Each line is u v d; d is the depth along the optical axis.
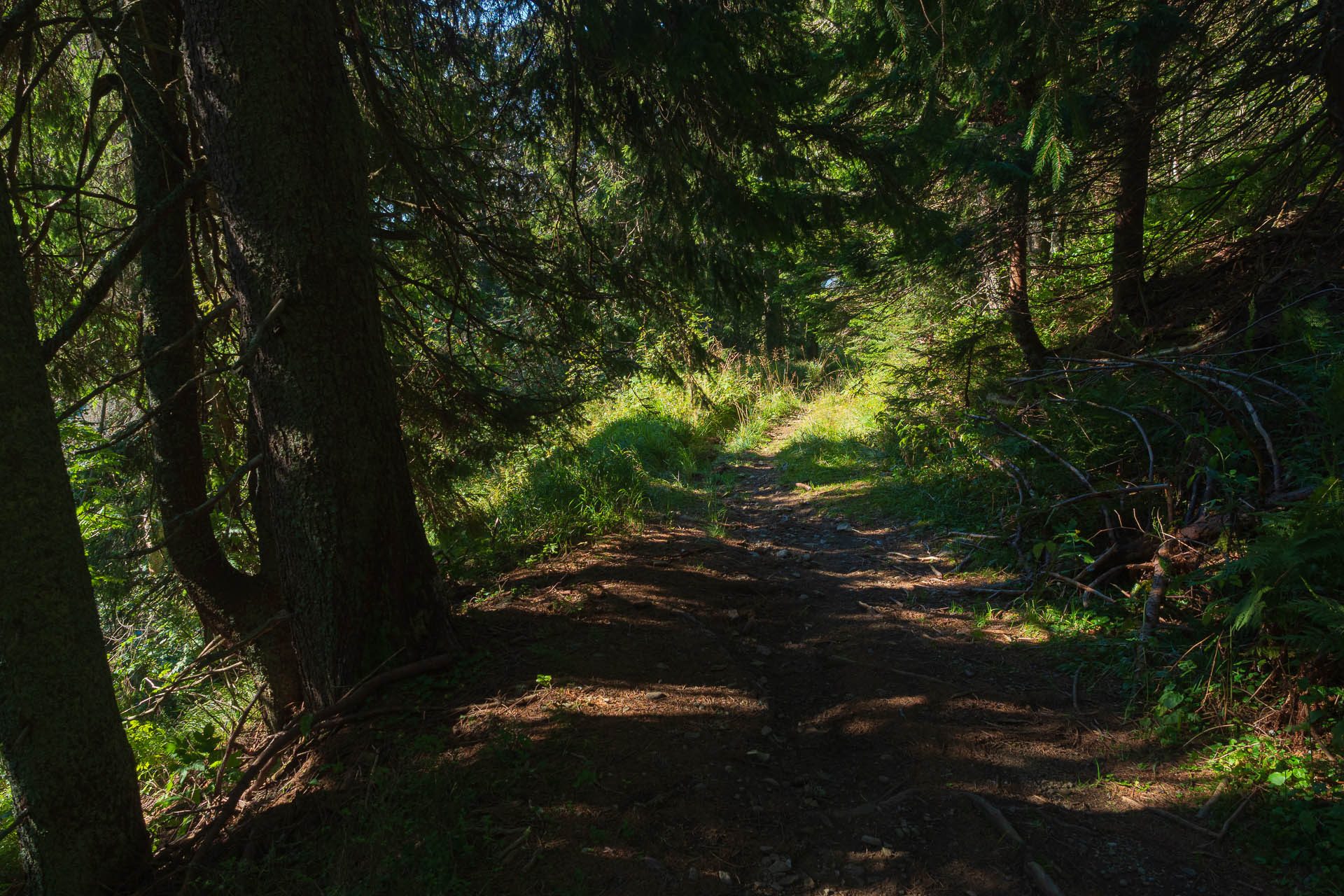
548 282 5.64
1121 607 4.50
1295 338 4.84
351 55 4.60
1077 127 4.23
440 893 2.43
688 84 4.79
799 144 5.50
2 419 2.55
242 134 3.47
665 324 6.13
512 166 5.83
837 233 5.85
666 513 7.55
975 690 3.91
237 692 5.73
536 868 2.56
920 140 5.72
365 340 3.78
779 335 17.08
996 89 5.80
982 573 5.57
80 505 6.11
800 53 5.13
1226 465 4.53
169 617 5.88
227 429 5.52
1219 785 2.94
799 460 10.18
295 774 3.42
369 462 3.79
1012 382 6.80
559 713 3.48
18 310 2.61
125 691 5.88
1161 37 5.38
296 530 3.78
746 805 3.01
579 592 5.11
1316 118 5.99
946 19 4.26
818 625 5.01
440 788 2.92
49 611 2.65
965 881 2.57
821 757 3.44
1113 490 4.95
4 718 2.62
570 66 4.94
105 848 2.81
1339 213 6.18
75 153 5.84
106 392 5.52
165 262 4.54
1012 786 3.09
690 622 4.73
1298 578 3.20
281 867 2.75
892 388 10.89
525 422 5.70
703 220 5.46
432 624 4.04
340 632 3.79
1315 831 2.60
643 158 5.38
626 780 3.05
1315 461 4.17
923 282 8.91
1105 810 2.91
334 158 3.63
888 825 2.90
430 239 5.48
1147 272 7.88
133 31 4.44
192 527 4.69
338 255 3.64
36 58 4.97
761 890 2.56
